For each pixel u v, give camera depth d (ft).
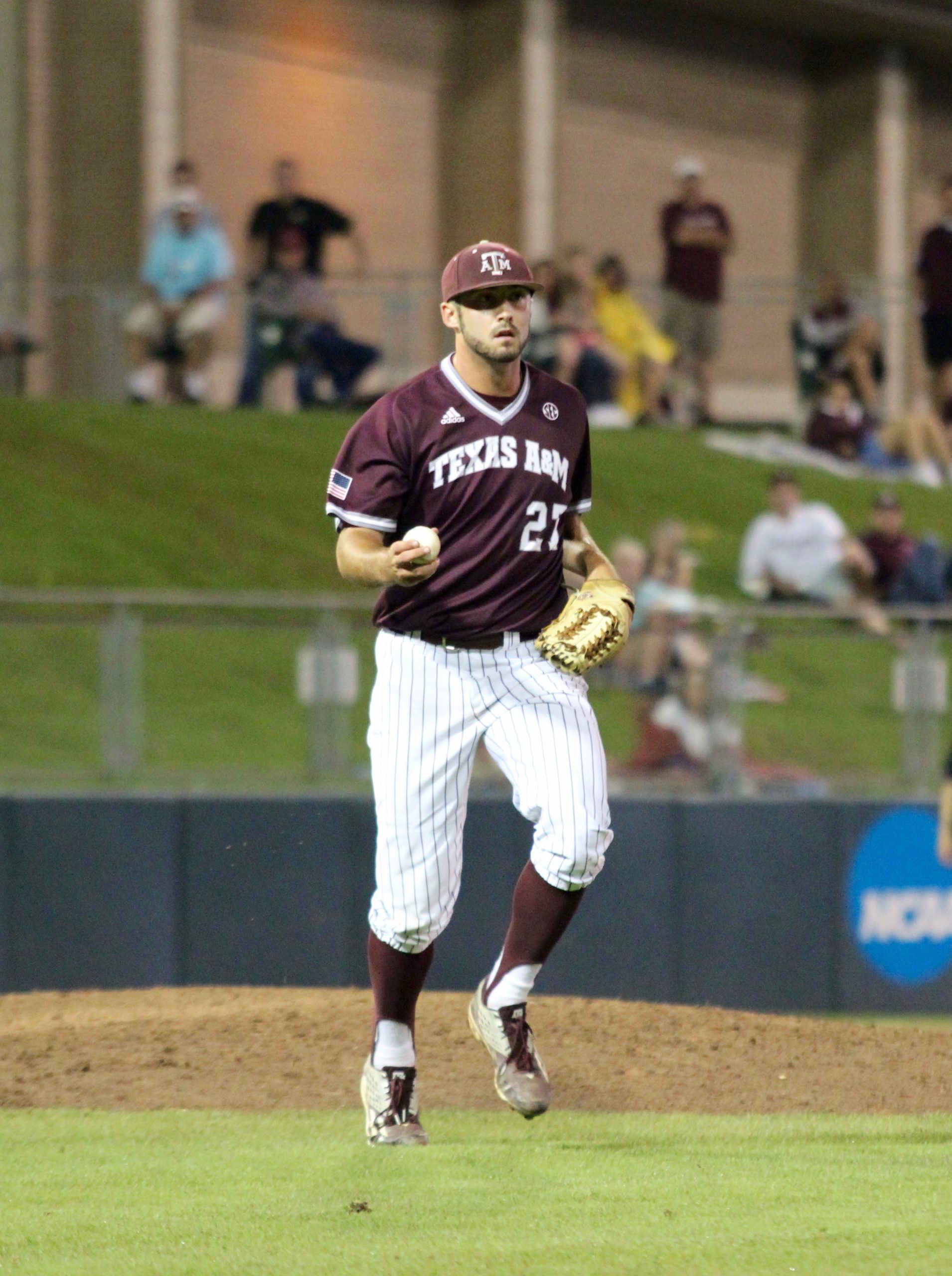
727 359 210.18
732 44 293.23
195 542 162.61
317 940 116.37
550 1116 60.29
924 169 313.32
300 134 250.57
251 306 191.21
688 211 202.18
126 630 120.67
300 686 122.42
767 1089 64.08
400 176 262.47
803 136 304.91
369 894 116.78
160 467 173.68
